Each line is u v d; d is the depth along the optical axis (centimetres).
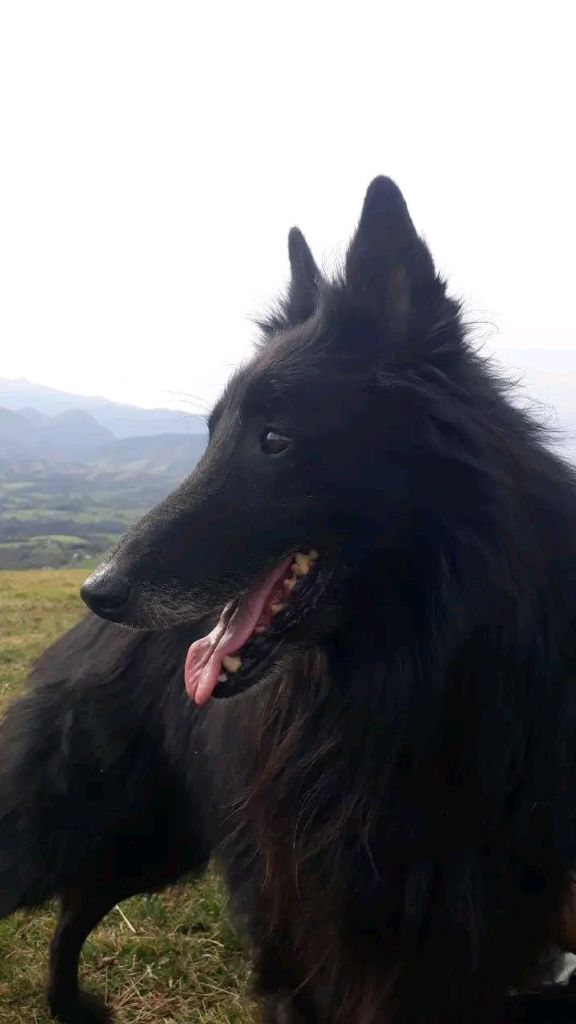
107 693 80
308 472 61
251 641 63
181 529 63
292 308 73
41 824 79
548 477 62
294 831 64
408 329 62
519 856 61
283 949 68
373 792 62
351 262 63
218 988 86
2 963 89
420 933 62
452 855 61
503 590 58
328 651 64
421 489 60
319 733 64
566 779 61
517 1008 66
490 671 59
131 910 97
